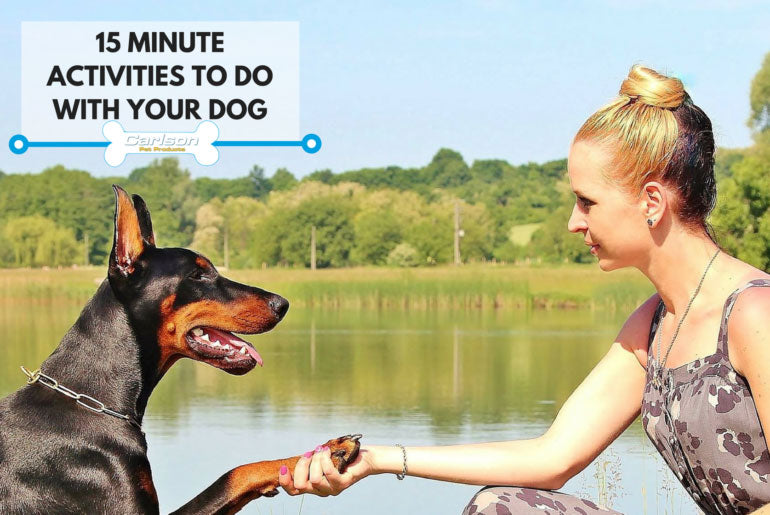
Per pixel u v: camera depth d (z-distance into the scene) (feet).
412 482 24.32
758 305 9.02
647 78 9.79
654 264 9.92
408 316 97.30
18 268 201.26
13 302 127.54
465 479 11.19
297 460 12.19
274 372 47.37
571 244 199.11
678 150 9.58
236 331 13.91
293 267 209.87
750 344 8.98
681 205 9.71
